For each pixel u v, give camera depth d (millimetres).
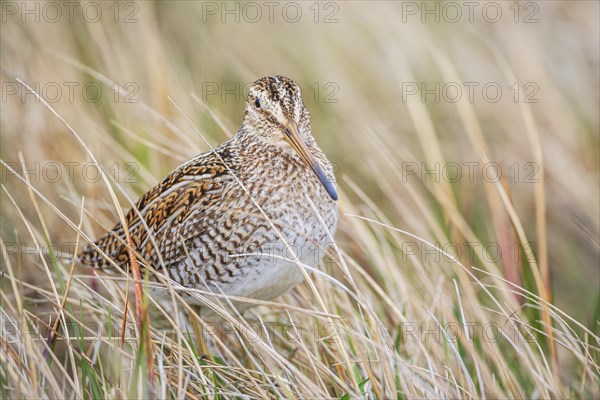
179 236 14594
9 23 21406
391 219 19906
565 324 15070
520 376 15836
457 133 22047
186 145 19375
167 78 20484
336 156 21766
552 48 23016
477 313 16109
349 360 13844
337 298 15562
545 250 16812
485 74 22344
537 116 21891
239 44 23500
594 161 21594
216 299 14664
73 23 21734
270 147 14641
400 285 16344
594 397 14773
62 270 15930
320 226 14672
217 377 14062
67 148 19141
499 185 16984
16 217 18234
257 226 14281
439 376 13969
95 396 12719
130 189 18375
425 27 22688
